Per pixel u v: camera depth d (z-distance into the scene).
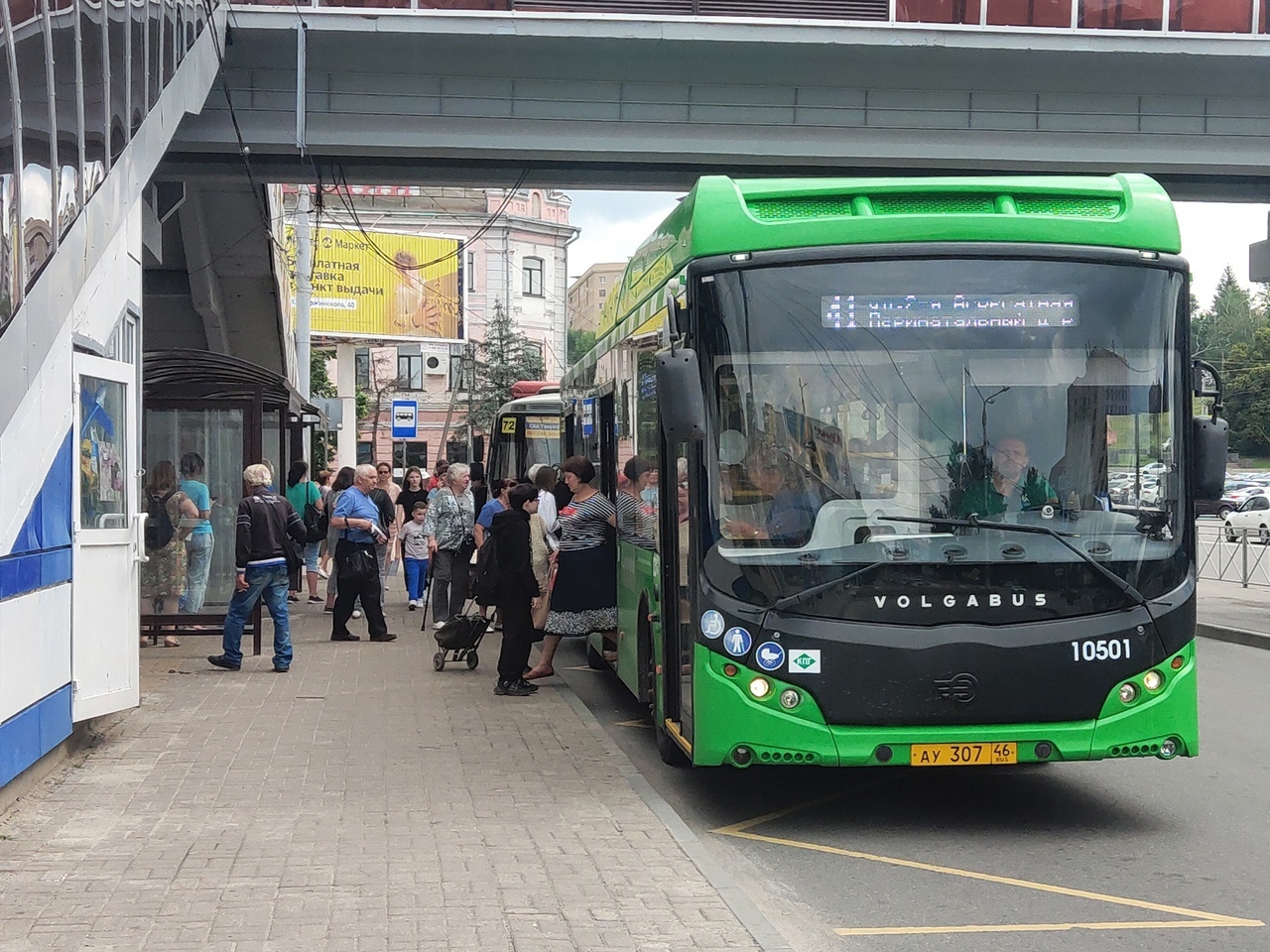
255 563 13.34
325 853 6.66
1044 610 7.26
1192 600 7.45
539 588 12.05
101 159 9.63
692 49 18.36
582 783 8.38
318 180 19.53
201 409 14.50
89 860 6.51
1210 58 19.03
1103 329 7.52
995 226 7.54
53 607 8.26
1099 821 7.82
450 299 44.75
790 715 7.22
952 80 19.27
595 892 5.97
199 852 6.66
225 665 13.53
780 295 7.49
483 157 18.97
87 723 9.70
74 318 8.76
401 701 11.66
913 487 7.34
